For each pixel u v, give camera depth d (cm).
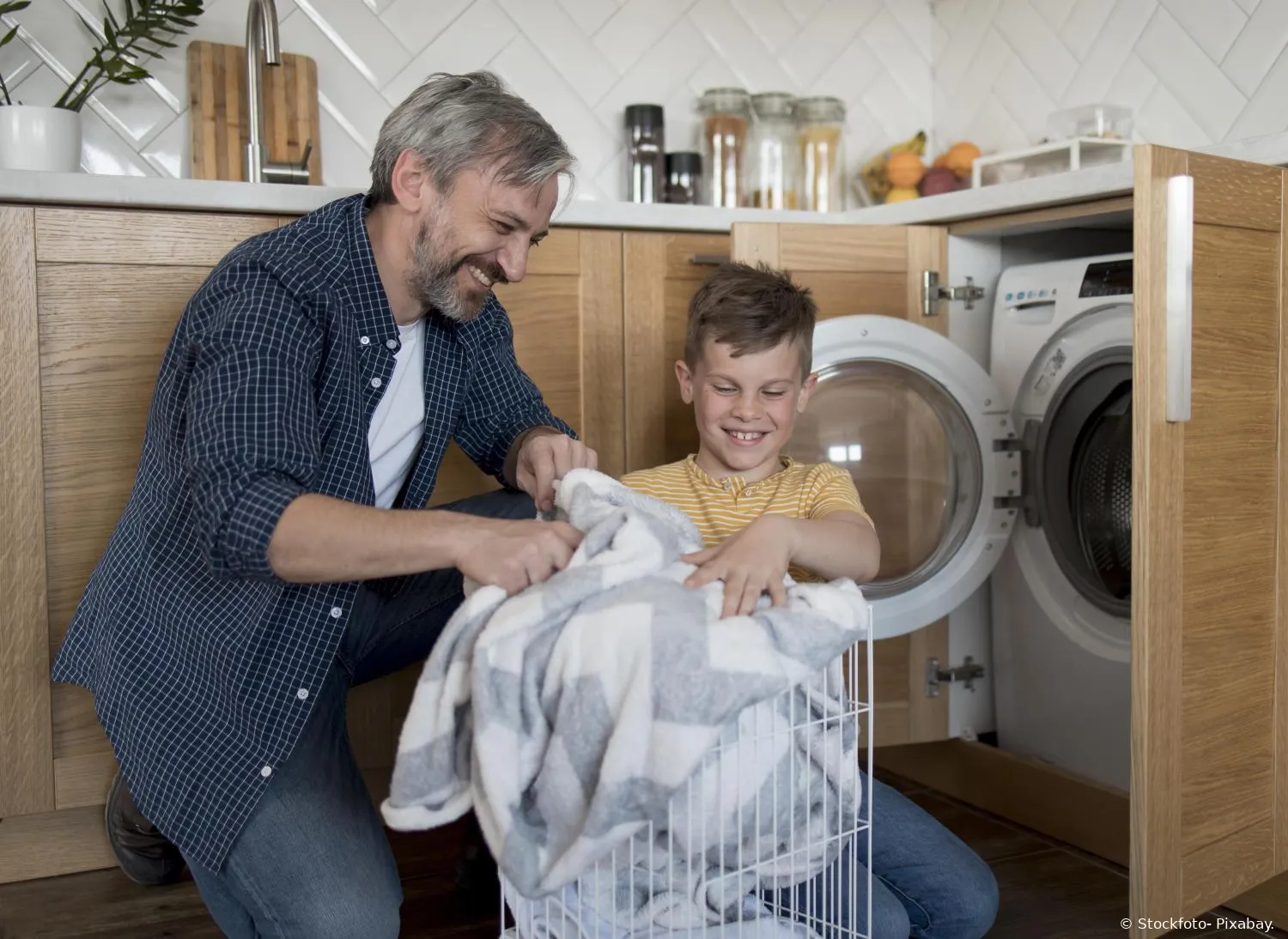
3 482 166
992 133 261
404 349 141
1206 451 150
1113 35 232
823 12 265
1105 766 197
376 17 227
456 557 102
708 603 97
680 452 209
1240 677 156
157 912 170
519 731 94
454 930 162
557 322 198
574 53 243
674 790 90
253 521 104
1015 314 212
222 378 111
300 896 120
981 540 200
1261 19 206
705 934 107
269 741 121
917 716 214
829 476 138
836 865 130
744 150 244
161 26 204
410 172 123
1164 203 141
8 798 169
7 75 204
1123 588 196
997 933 161
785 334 136
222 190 173
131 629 124
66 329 168
